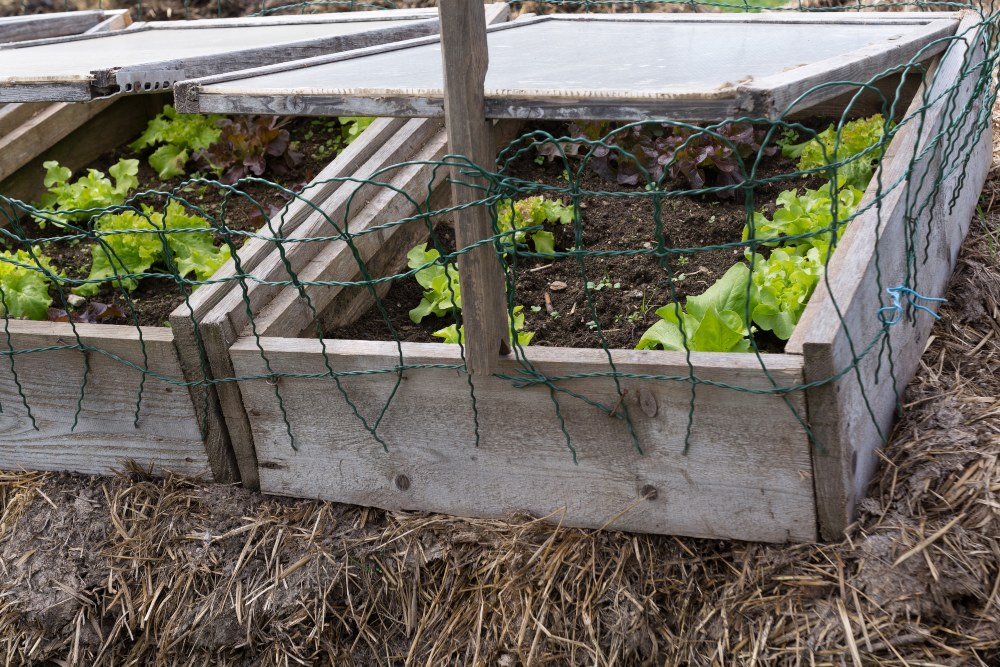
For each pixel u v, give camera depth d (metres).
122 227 3.42
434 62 2.40
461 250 2.12
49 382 2.73
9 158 3.88
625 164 3.78
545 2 4.29
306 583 2.50
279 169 4.08
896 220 2.48
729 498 2.28
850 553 2.21
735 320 2.58
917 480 2.28
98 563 2.64
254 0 5.18
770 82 1.75
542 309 3.10
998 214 3.55
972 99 2.70
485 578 2.43
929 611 2.12
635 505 2.37
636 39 2.84
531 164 4.00
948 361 2.79
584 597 2.36
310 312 2.82
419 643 2.44
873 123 3.45
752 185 1.87
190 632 2.52
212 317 2.50
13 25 3.81
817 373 2.05
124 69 2.32
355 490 2.59
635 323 2.95
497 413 2.36
